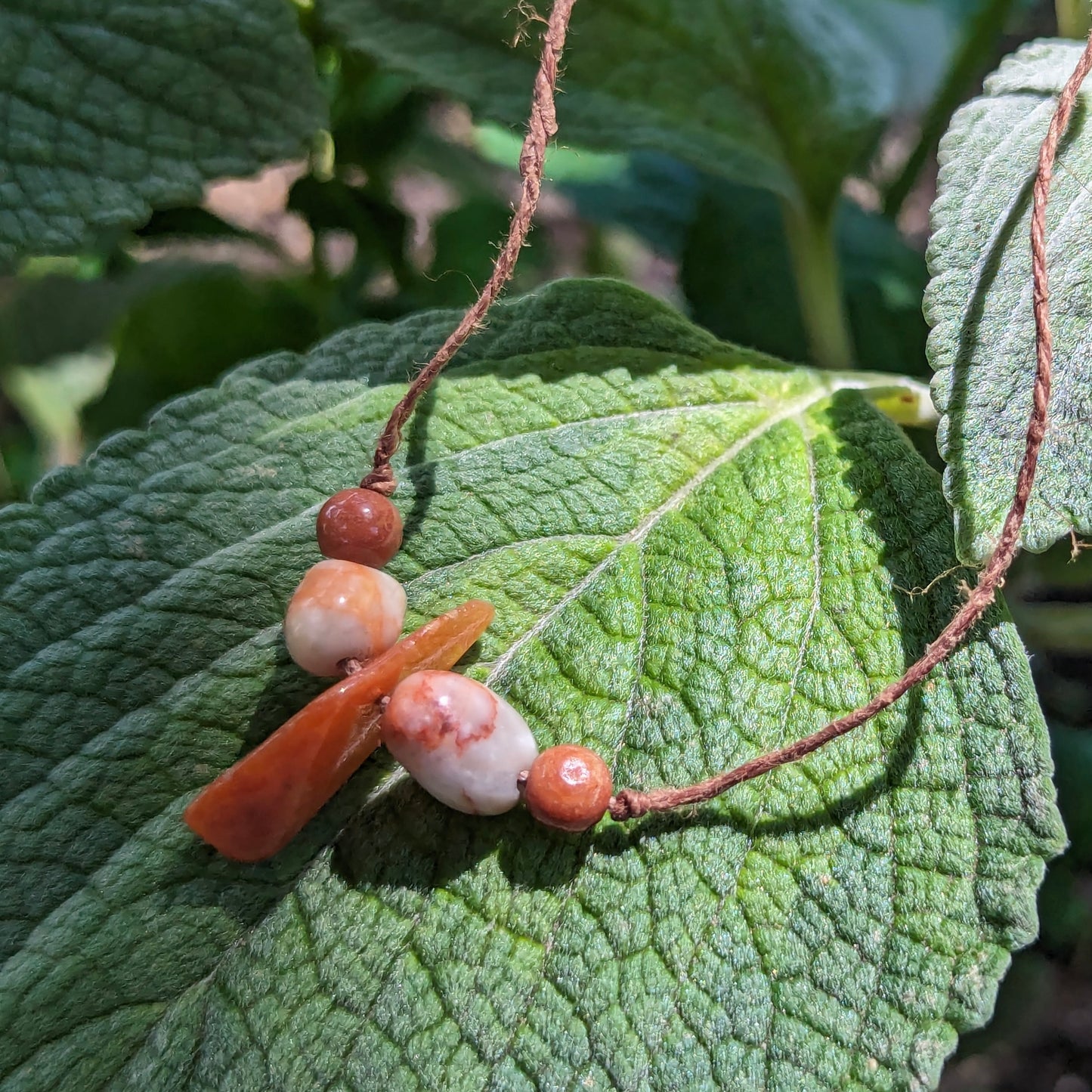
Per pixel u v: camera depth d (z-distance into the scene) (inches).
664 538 6.9
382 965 6.2
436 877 6.4
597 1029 6.1
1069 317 6.6
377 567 6.7
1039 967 9.2
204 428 7.0
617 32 8.4
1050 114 7.1
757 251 10.7
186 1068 6.1
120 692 6.5
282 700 6.6
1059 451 6.4
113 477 6.8
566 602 6.8
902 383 8.0
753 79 8.7
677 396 7.3
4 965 6.2
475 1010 6.1
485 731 6.2
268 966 6.3
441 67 8.4
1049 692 10.4
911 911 6.2
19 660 6.4
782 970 6.2
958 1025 6.0
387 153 10.2
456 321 7.4
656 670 6.6
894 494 6.9
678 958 6.2
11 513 6.7
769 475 7.0
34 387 12.6
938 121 10.8
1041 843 6.2
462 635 6.5
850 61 9.1
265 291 10.7
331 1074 6.1
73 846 6.3
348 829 6.5
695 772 6.4
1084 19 8.6
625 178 12.0
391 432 6.7
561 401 7.2
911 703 6.4
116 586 6.6
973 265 6.7
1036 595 10.6
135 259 11.0
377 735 6.4
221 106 7.8
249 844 6.2
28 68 7.5
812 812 6.3
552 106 6.6
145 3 7.6
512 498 7.0
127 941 6.3
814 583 6.7
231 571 6.7
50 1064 6.1
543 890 6.3
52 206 7.5
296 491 6.9
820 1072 6.0
